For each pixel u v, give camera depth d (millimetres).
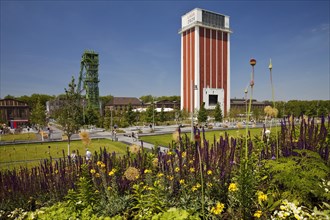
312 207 2631
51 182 5137
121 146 20047
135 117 47375
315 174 2646
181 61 61000
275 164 3004
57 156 15594
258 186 3070
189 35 57906
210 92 57125
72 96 15391
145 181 4051
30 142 23750
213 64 58219
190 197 3273
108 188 3738
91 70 60062
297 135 4391
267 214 2551
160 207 3182
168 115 60969
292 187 2648
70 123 15078
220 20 60750
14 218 4539
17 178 5785
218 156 3705
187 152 4102
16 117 59594
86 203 3715
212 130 30844
